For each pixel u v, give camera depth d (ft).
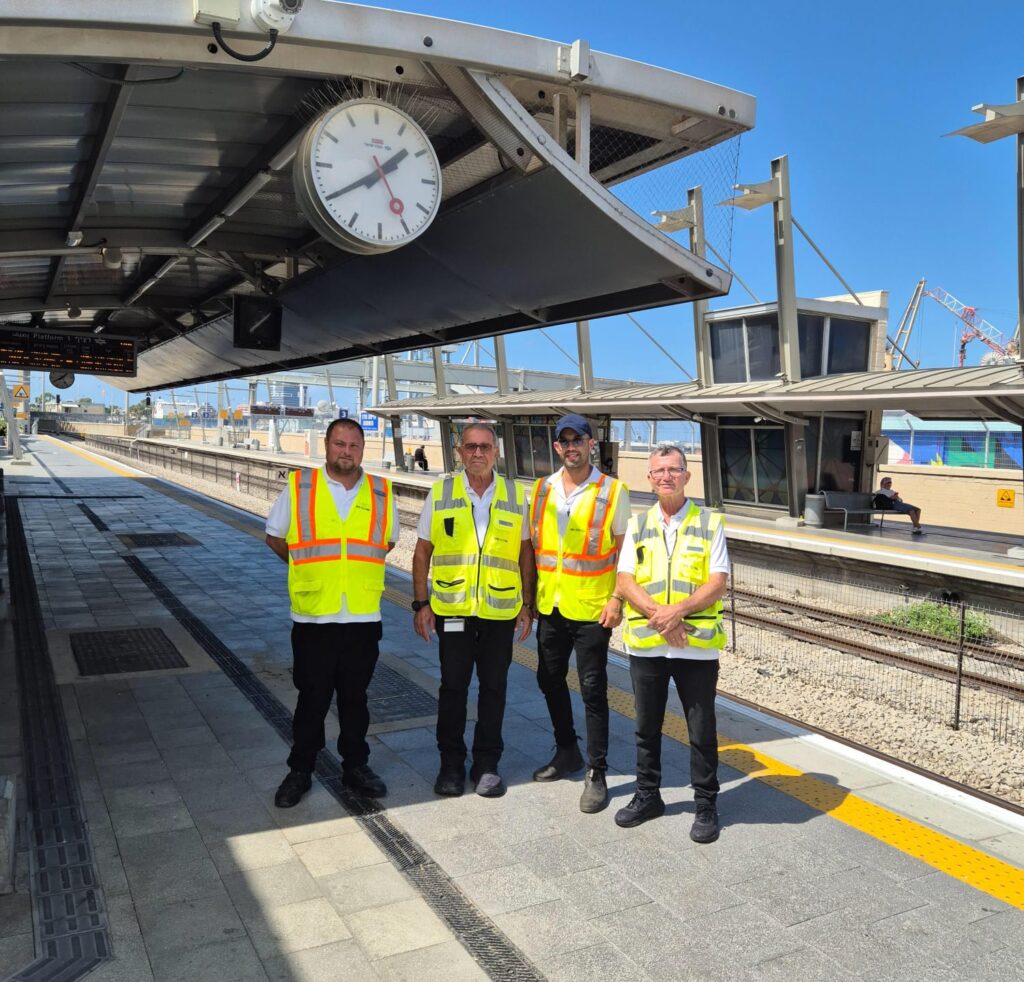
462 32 15.92
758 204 57.21
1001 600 36.40
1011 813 13.29
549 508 13.53
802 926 10.01
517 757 15.25
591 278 22.11
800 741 16.37
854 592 43.27
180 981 8.70
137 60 13.82
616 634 28.96
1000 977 9.11
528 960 9.24
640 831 12.39
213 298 38.99
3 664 20.54
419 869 11.14
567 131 20.35
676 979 8.96
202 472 109.70
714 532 12.57
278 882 10.71
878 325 65.62
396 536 13.73
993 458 83.25
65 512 57.98
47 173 20.58
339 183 16.22
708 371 65.87
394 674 20.25
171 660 21.17
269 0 13.55
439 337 32.73
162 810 12.71
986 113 39.70
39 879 10.66
